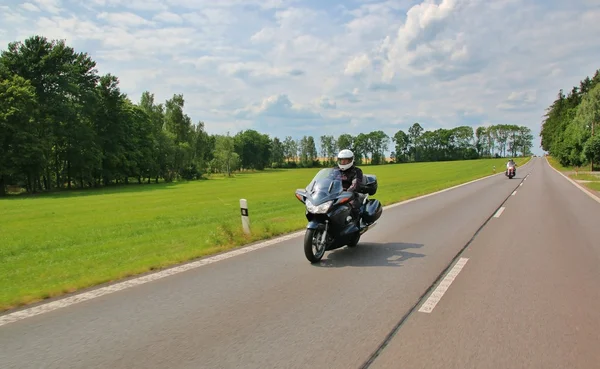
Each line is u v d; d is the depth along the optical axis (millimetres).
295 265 7289
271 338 4184
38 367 3619
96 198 37719
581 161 73875
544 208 15773
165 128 98938
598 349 3900
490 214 14086
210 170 114812
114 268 7492
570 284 6000
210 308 5102
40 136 53500
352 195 7703
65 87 56438
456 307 5062
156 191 46438
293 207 21094
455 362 3648
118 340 4176
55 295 5738
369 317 4742
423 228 11266
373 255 8031
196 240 10789
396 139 187875
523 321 4594
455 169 91688
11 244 12148
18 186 57312
